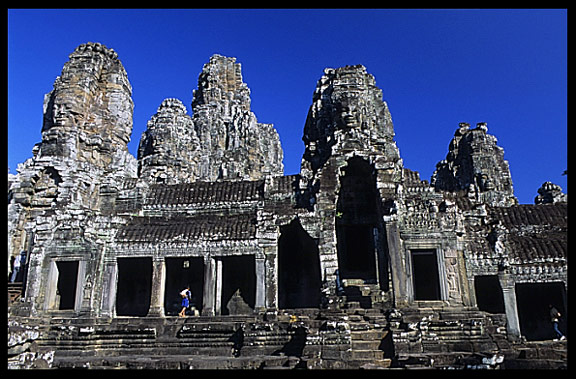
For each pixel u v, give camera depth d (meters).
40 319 20.92
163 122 41.84
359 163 26.33
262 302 22.23
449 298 20.97
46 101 32.94
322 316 19.27
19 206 26.66
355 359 15.53
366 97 30.09
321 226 23.97
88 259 22.91
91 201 28.12
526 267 21.62
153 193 29.19
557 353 13.99
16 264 25.41
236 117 56.00
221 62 63.81
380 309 19.73
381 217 23.73
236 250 23.17
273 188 28.12
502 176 39.06
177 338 19.77
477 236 23.42
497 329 18.62
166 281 26.41
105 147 30.55
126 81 32.97
